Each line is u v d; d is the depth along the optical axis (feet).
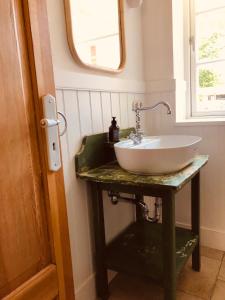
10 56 2.24
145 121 5.96
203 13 5.71
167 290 3.59
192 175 3.68
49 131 2.58
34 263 2.58
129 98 5.24
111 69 4.48
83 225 4.16
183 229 5.13
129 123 5.26
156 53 5.65
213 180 5.51
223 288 4.53
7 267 2.31
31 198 2.52
